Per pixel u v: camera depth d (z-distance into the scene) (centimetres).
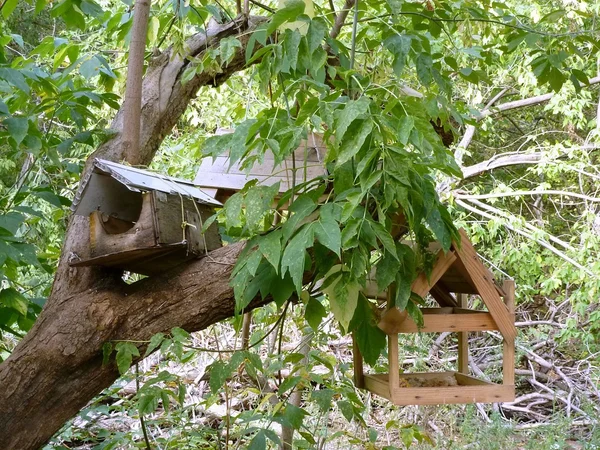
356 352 223
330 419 403
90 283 195
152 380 197
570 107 620
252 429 216
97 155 218
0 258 188
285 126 169
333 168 180
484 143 830
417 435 239
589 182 745
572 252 593
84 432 297
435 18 244
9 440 189
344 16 237
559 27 602
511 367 199
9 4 259
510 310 200
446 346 546
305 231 156
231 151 165
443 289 229
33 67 249
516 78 633
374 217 176
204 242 194
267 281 177
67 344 189
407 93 221
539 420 497
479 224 611
